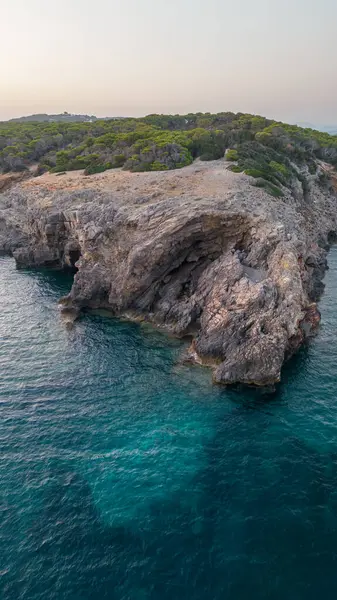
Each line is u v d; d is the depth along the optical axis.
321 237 77.12
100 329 45.56
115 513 23.23
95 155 92.94
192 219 46.28
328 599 18.73
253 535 21.84
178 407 32.50
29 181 85.88
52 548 21.27
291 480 25.27
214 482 25.23
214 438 28.98
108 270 50.62
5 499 24.06
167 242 46.22
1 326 46.50
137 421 30.92
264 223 46.56
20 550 21.16
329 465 26.33
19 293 56.84
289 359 38.47
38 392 34.56
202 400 33.28
